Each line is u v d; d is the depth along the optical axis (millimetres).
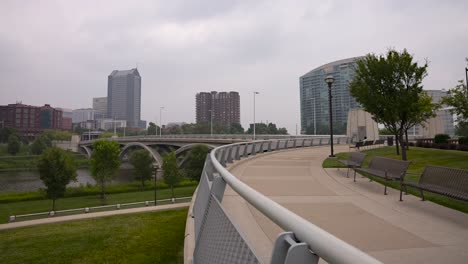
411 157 18484
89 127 198375
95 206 35312
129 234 8352
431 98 23844
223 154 10758
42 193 39625
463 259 3340
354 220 4918
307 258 1184
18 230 13664
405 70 15641
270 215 1624
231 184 2674
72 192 44281
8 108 170000
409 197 6723
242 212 5332
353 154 10414
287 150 25047
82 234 8969
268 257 3309
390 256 3447
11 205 37844
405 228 4480
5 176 72375
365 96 16781
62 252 7152
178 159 69188
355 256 909
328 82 19297
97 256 6531
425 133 42875
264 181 8945
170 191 45312
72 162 40750
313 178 9539
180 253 6098
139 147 85250
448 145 23156
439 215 5199
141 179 51219
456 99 17625
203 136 61594
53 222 16094
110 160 45219
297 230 1271
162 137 69625
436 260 3322
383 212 5426
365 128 43594
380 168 7957
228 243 1987
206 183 4281
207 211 3283
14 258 7098
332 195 6969
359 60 17469
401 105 15672
